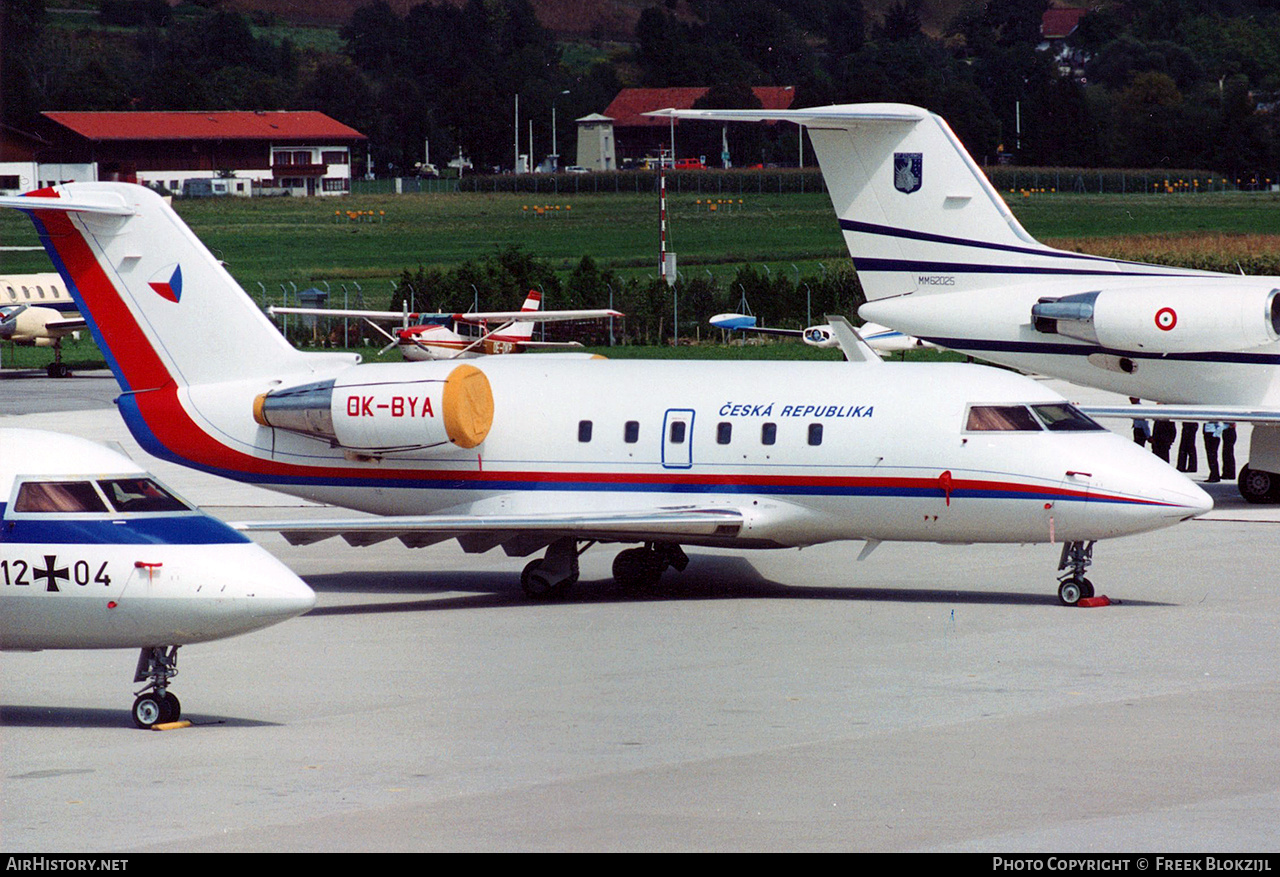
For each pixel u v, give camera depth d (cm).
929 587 9825
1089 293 12825
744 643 8094
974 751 5862
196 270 10262
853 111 13138
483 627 8681
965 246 13300
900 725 6284
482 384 9831
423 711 6631
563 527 9050
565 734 6184
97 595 6209
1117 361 13088
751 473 9425
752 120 12938
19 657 7906
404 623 8850
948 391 9225
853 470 9244
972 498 9050
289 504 13825
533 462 9812
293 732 6266
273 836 4844
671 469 9575
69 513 6284
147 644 6303
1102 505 8794
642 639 8244
